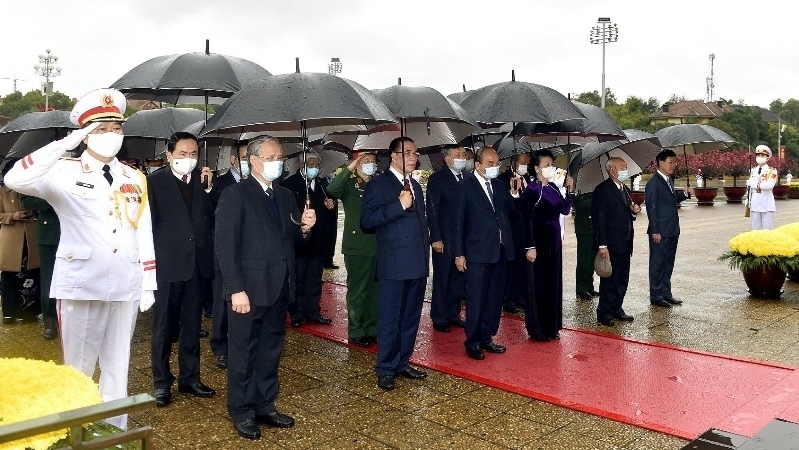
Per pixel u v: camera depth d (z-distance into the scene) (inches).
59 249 135.9
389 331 193.8
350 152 300.2
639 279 370.0
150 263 146.5
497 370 208.5
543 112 230.1
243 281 157.0
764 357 219.1
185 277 175.9
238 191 160.2
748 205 521.7
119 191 140.4
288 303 167.3
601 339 244.2
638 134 311.7
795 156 2304.4
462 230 218.4
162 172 179.9
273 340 165.8
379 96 226.7
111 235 137.5
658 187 298.0
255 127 202.5
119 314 143.0
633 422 164.4
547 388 191.0
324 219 271.4
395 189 196.5
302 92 170.7
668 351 226.7
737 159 1189.7
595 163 301.4
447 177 250.2
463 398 184.9
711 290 334.6
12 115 1651.1
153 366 179.5
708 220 737.0
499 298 228.4
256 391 165.6
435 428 163.6
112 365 144.2
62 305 136.2
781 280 312.2
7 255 263.6
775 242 309.9
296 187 270.4
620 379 198.2
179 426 165.5
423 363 216.4
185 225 177.2
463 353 228.7
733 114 2237.9
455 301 266.7
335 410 176.2
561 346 236.1
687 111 2337.6
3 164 305.6
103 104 134.0
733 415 168.4
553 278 240.7
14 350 232.7
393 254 193.6
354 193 240.7
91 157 138.3
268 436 159.5
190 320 184.7
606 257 261.1
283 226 164.9
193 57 239.6
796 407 173.2
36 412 84.5
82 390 92.5
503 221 226.5
